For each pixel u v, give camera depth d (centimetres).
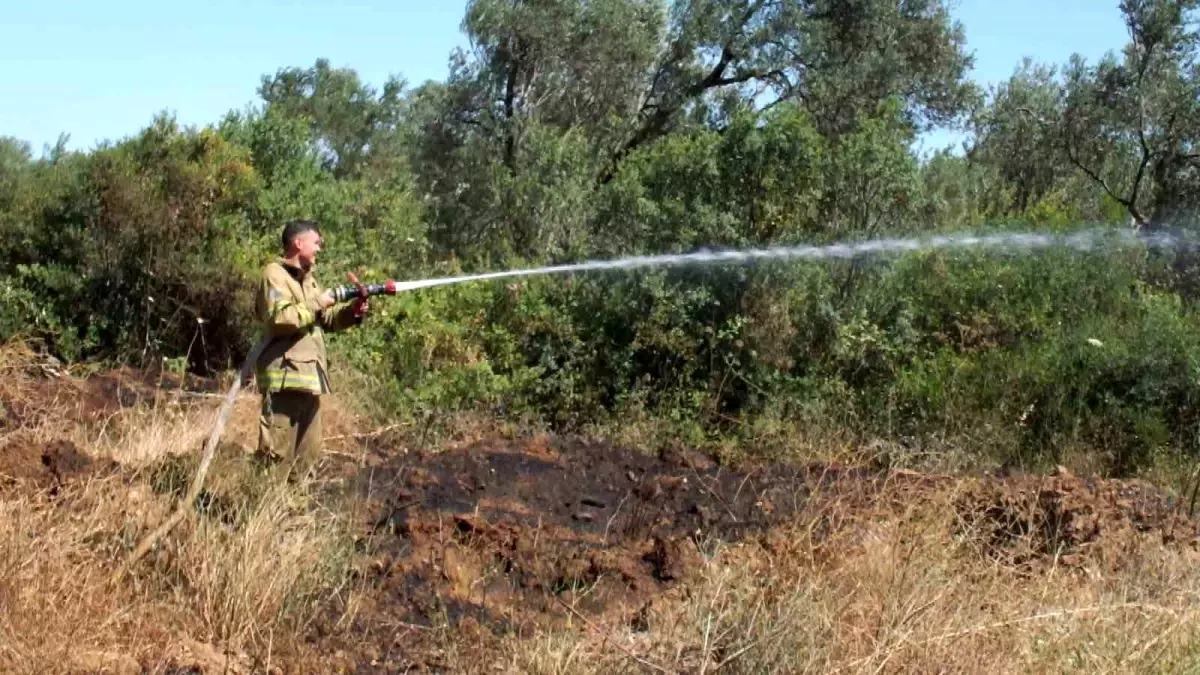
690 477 859
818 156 1186
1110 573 687
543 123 1966
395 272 1257
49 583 542
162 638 539
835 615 548
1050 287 1273
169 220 1127
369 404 1027
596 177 1641
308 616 584
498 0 1944
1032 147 2138
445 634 570
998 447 1074
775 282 1124
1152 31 1661
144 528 612
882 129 1205
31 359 1067
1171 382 1109
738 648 516
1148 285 1391
